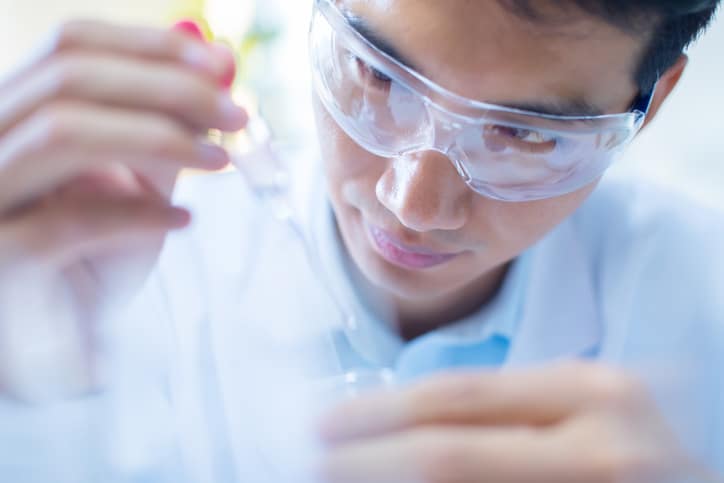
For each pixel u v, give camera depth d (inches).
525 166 15.1
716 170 28.5
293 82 32.3
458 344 19.5
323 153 16.7
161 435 15.3
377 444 11.6
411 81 14.3
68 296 14.2
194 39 12.9
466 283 18.3
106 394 14.9
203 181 18.5
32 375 14.1
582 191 16.5
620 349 19.5
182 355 16.0
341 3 14.9
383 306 18.6
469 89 14.2
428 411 11.8
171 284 16.7
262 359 15.9
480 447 11.4
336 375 15.4
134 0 31.8
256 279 16.9
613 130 15.0
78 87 12.2
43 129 12.0
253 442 15.1
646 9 13.9
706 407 15.3
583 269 20.3
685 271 20.4
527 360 19.4
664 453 11.7
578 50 13.9
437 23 13.7
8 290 13.2
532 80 14.0
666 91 17.5
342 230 18.1
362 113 15.2
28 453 14.2
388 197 15.3
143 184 13.6
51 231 13.0
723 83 28.6
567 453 11.4
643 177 23.1
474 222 16.0
